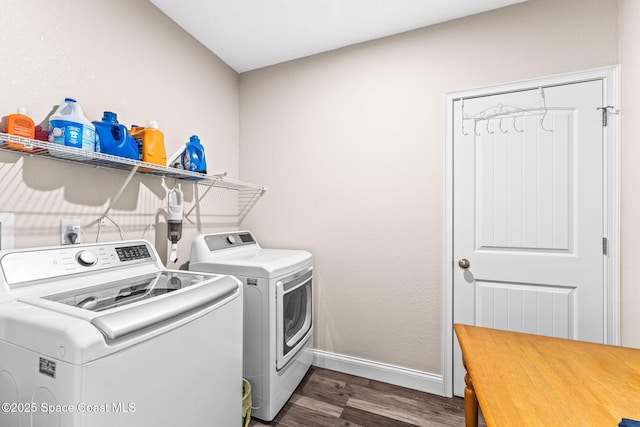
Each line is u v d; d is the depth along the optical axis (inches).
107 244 52.5
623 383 30.8
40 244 48.5
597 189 62.3
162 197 71.9
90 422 28.3
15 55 45.3
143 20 66.7
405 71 79.1
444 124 74.7
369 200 82.7
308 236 90.2
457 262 73.9
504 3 68.6
